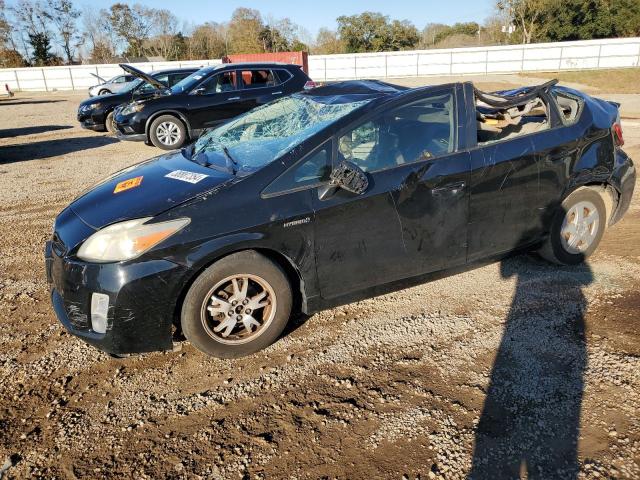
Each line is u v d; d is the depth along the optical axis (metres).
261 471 2.37
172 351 3.35
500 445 2.45
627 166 4.29
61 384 3.04
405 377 2.99
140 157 10.03
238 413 2.76
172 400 2.88
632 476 2.25
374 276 3.40
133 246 2.82
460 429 2.56
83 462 2.46
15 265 4.81
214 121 10.30
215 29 70.19
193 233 2.87
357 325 3.57
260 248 3.03
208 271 2.95
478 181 3.55
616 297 3.76
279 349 3.32
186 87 10.24
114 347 2.91
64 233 3.12
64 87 38.88
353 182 3.04
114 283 2.79
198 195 3.01
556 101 4.01
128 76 21.91
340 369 3.09
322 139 3.20
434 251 3.54
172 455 2.48
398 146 3.39
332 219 3.15
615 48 36.03
